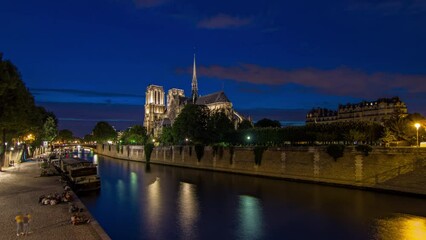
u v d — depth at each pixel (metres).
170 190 62.09
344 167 60.28
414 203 47.34
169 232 36.19
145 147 130.00
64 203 37.12
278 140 90.31
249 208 47.03
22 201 38.06
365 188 56.78
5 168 77.44
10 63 58.75
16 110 56.59
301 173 67.50
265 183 67.81
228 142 106.19
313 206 47.31
